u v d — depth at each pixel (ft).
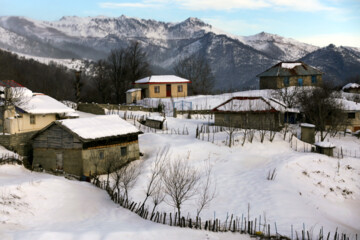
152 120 181.98
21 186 89.76
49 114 156.46
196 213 99.71
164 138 156.97
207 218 96.43
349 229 99.45
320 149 152.46
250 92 267.39
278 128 178.60
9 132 139.33
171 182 98.68
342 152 161.38
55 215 84.07
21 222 77.66
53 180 101.65
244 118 177.99
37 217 81.51
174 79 265.75
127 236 74.79
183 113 219.20
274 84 272.10
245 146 151.74
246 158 141.69
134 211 95.20
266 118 174.50
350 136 187.42
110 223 83.20
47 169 128.26
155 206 92.79
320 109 182.09
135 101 253.44
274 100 190.70
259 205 105.29
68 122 127.34
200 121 198.59
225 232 86.48
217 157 141.28
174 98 257.75
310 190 121.90
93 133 125.80
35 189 91.76
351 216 112.06
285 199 109.09
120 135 131.44
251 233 86.63
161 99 252.83
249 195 112.27
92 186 109.91
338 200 121.29
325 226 96.27
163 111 222.69
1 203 81.41
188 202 106.32
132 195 106.42
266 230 89.76
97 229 77.15
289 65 279.69
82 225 80.28
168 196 108.78
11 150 134.62
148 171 123.34
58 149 126.31
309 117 195.00
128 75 300.61
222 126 182.39
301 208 105.40
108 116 142.31
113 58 301.63
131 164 132.98
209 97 260.42
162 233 79.41
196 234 82.53
